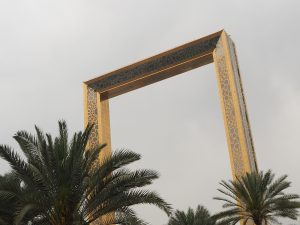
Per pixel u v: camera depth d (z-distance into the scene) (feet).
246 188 90.22
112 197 55.52
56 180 53.83
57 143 54.90
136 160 56.24
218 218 93.91
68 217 53.57
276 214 94.38
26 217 58.23
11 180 58.03
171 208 55.77
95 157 57.47
